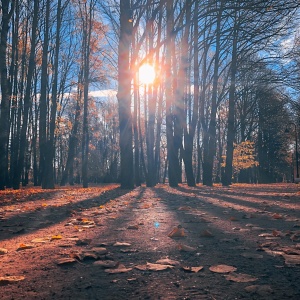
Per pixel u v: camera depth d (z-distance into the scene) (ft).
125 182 69.31
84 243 17.01
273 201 41.96
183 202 41.37
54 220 26.99
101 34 99.81
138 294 10.11
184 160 92.68
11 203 42.80
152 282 11.11
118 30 91.66
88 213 30.81
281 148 187.73
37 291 10.48
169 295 9.99
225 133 175.94
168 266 12.65
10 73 88.63
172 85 94.79
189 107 114.21
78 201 43.29
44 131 80.69
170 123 88.94
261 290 10.23
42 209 34.86
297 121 143.95
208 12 56.03
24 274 12.18
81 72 108.27
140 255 14.60
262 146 180.45
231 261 13.61
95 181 230.48
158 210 32.58
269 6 49.98
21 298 9.95
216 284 10.91
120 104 65.77
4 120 66.08
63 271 12.43
